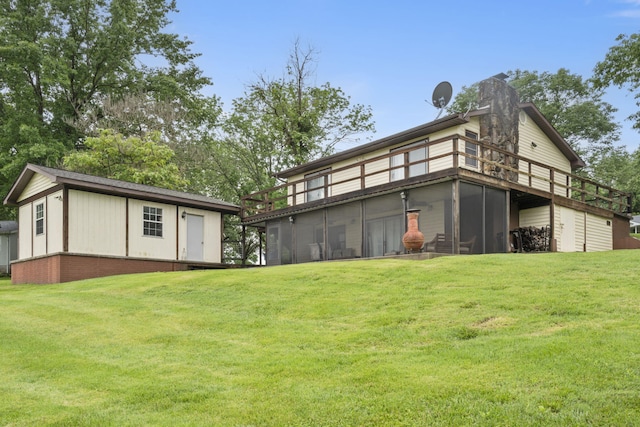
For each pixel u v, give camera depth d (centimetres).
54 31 3375
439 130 1875
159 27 3853
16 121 3106
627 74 2848
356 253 1853
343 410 471
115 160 2833
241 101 3291
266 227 2327
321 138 3366
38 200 2031
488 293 841
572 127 4225
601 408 427
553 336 607
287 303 942
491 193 1614
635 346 541
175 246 2169
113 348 746
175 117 3419
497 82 1934
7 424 487
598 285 832
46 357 708
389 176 2038
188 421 475
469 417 436
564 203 1923
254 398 519
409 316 770
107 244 1942
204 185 3341
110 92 3584
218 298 1058
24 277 2047
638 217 4356
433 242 1516
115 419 488
